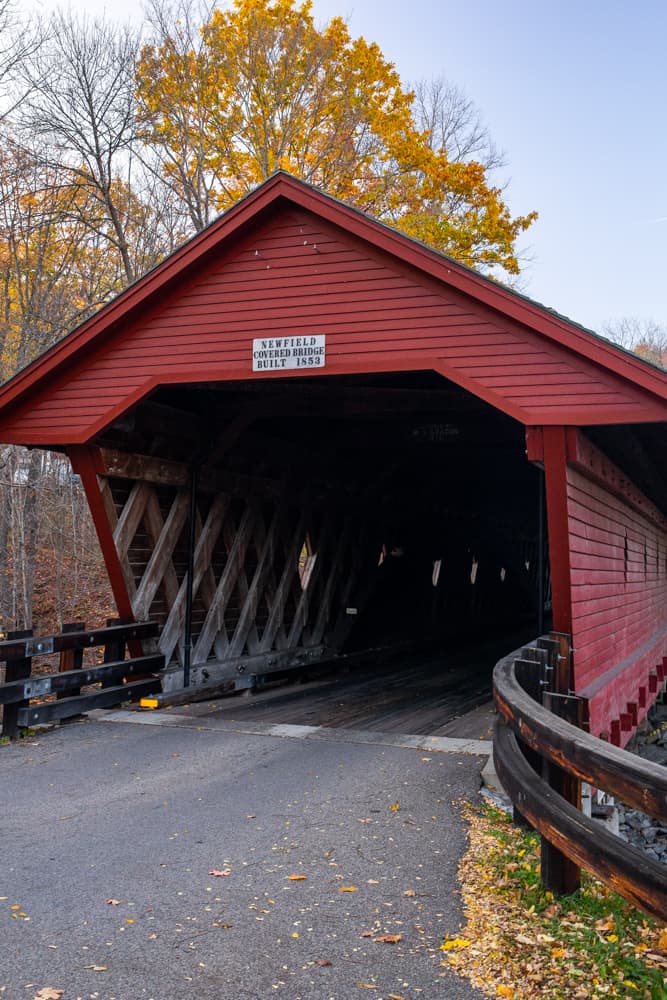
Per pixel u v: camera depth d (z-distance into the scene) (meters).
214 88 21.28
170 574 10.46
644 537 14.83
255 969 3.43
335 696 11.20
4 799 5.98
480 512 20.69
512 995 3.22
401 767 6.94
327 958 3.53
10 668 8.11
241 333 8.52
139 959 3.51
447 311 7.81
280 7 21.14
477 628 21.31
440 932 3.79
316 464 13.53
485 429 11.66
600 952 3.55
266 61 21.11
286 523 13.12
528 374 7.49
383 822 5.45
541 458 7.50
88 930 3.78
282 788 6.28
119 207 21.41
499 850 4.88
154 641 10.23
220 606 11.36
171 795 6.08
